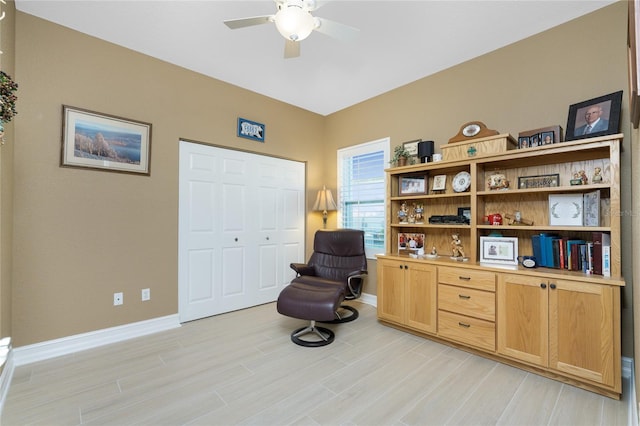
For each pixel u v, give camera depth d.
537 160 2.53
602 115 2.17
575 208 2.29
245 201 3.80
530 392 1.95
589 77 2.36
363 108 4.12
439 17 2.41
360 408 1.79
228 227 3.64
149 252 2.98
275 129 4.06
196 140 3.33
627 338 2.15
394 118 3.74
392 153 3.76
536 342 2.14
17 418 1.68
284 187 4.25
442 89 3.28
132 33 2.64
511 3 2.25
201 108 3.37
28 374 2.15
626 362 2.14
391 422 1.67
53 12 2.36
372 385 2.03
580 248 2.17
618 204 1.97
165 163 3.11
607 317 1.87
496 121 2.87
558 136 2.37
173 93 3.16
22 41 2.34
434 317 2.72
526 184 2.62
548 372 2.12
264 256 4.00
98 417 1.70
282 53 2.96
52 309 2.45
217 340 2.78
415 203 3.40
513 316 2.26
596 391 1.93
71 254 2.54
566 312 2.02
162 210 3.08
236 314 3.54
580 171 2.38
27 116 2.35
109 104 2.75
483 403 1.83
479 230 2.73
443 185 3.12
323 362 2.35
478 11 2.34
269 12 2.36
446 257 2.99
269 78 3.49
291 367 2.27
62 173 2.51
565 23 2.48
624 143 2.20
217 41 2.76
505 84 2.81
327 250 3.76
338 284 3.02
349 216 4.31
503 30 2.58
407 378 2.12
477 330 2.45
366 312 3.63
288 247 4.29
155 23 2.50
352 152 4.27
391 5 2.26
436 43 2.78
